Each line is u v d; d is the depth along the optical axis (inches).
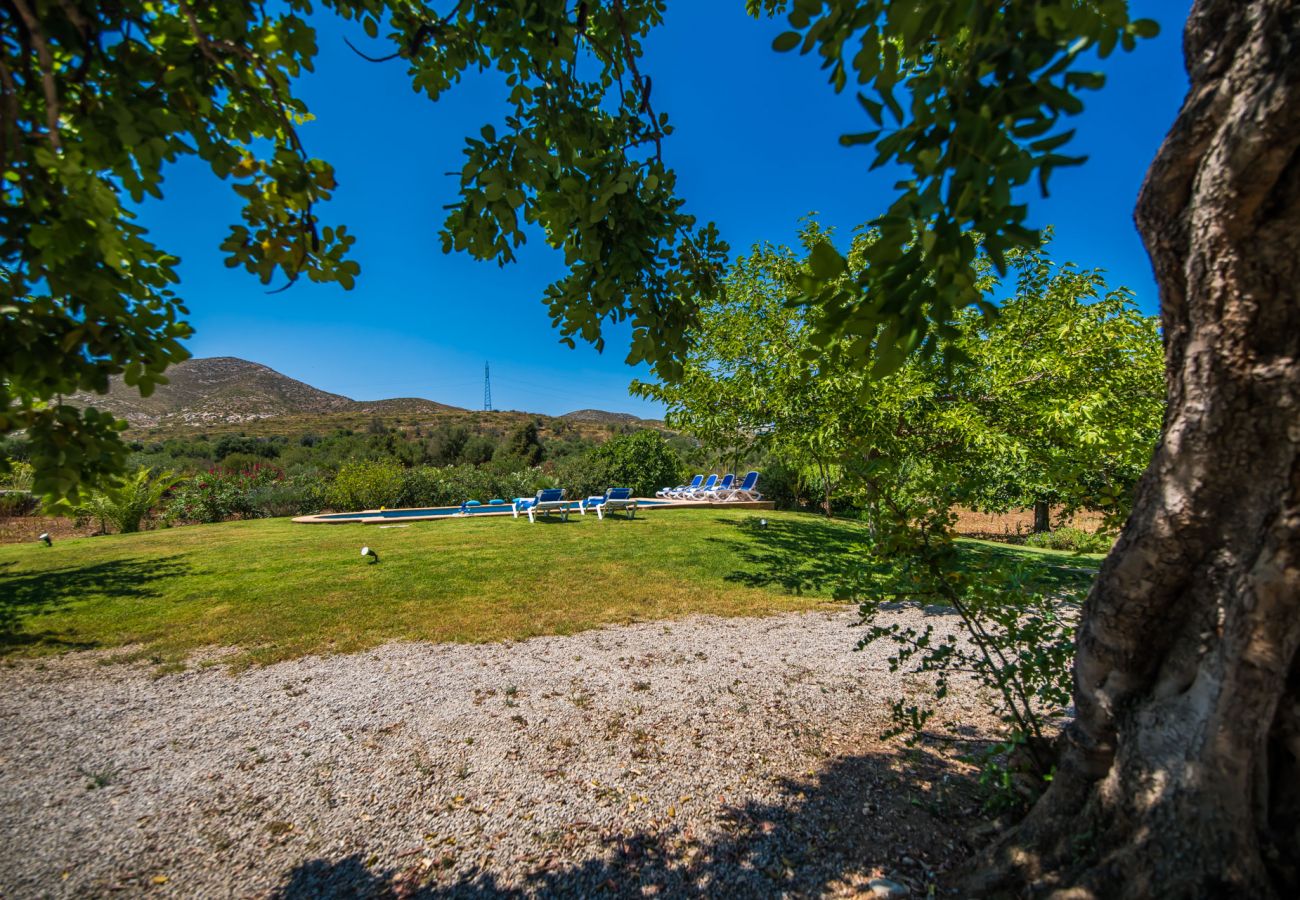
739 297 367.6
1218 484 61.7
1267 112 48.5
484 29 97.2
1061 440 279.7
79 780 123.7
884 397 291.1
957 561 111.8
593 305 114.1
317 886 93.9
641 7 122.0
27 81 68.7
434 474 711.7
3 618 231.9
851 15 51.7
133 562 337.4
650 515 575.5
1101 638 74.7
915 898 87.9
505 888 93.4
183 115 73.4
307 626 224.1
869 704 163.3
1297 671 64.7
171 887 93.4
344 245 87.9
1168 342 68.9
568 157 98.5
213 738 141.6
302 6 86.9
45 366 67.7
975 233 47.4
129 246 69.6
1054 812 83.3
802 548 401.7
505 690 169.9
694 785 122.3
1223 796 63.7
